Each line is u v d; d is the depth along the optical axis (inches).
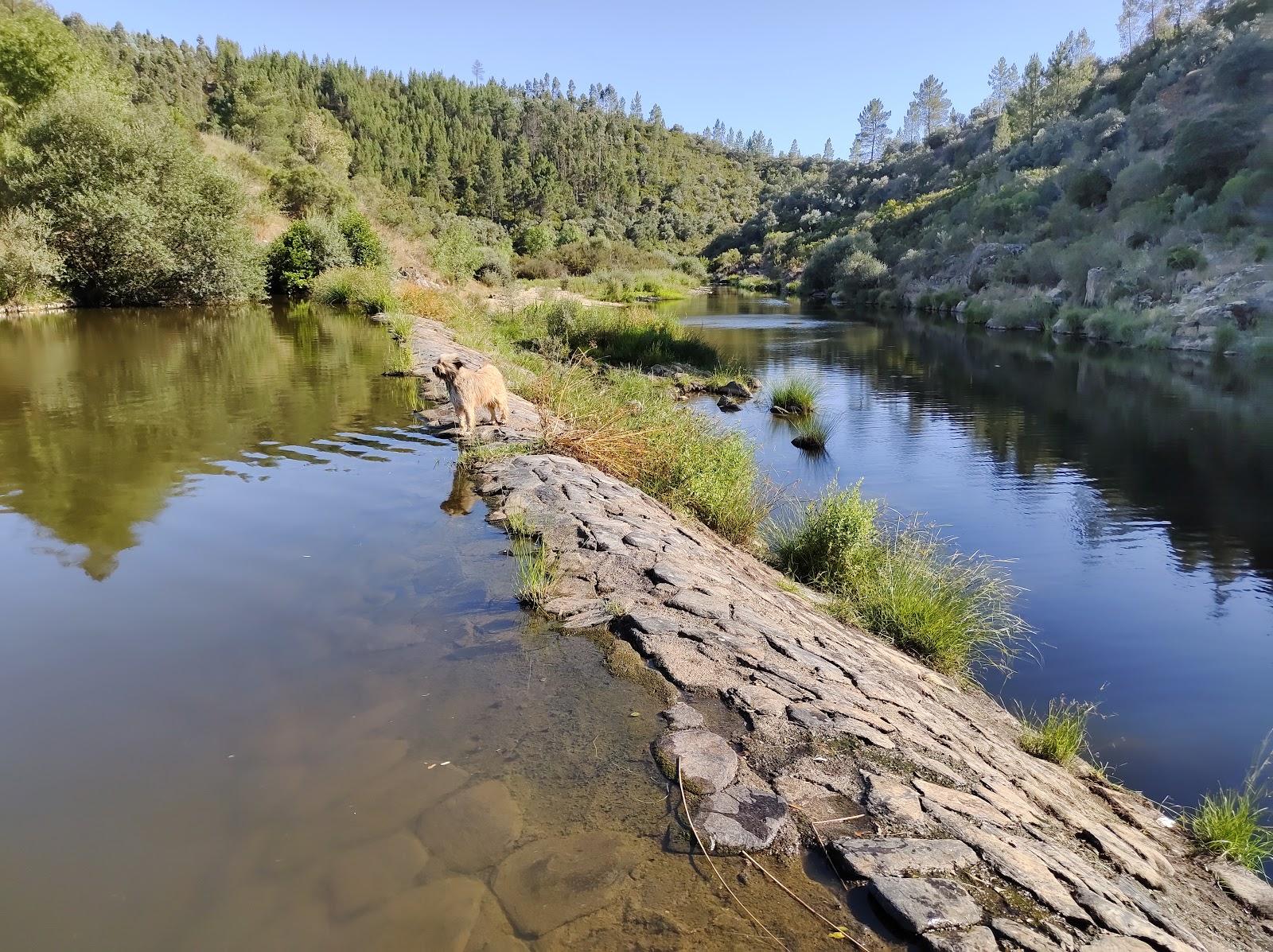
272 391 397.7
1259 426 538.9
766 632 158.6
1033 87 2824.8
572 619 154.8
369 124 3585.1
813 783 105.0
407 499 229.9
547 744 111.9
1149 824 148.3
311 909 79.9
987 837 97.4
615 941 76.7
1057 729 177.2
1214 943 99.7
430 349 559.5
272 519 210.4
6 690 123.7
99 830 92.1
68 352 526.6
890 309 1711.4
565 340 753.0
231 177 976.9
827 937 78.5
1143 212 1209.4
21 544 188.9
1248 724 197.3
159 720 116.0
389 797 99.2
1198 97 1504.7
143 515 210.7
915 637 221.5
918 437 529.0
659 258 2994.6
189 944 74.9
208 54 3636.8
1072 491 404.5
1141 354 898.1
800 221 3316.9
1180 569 301.7
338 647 140.3
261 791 100.0
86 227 791.1
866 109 4768.7
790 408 605.6
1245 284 914.7
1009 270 1422.2
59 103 807.7
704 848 91.0
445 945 75.2
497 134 4628.4
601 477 269.4
